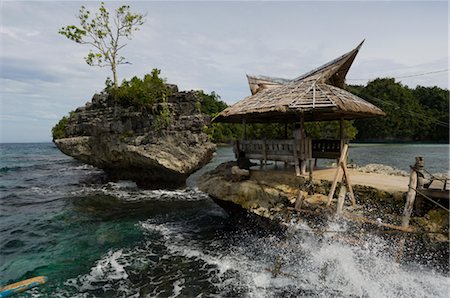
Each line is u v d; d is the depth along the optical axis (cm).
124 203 1870
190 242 1193
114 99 2338
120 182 2550
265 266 955
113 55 2559
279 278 873
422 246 777
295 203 1023
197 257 1045
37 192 2238
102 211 1684
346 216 866
